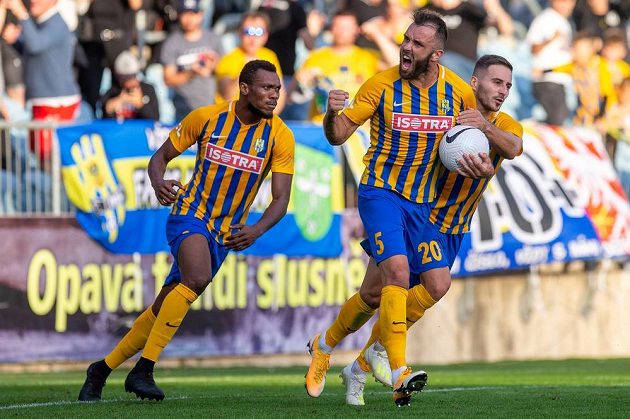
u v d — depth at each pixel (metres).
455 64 45.91
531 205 43.84
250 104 22.48
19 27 42.38
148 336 23.12
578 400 23.58
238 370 38.09
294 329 40.75
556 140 45.53
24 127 38.03
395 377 19.91
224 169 22.67
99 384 23.41
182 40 43.53
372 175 21.59
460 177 22.58
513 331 45.12
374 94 21.39
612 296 47.28
